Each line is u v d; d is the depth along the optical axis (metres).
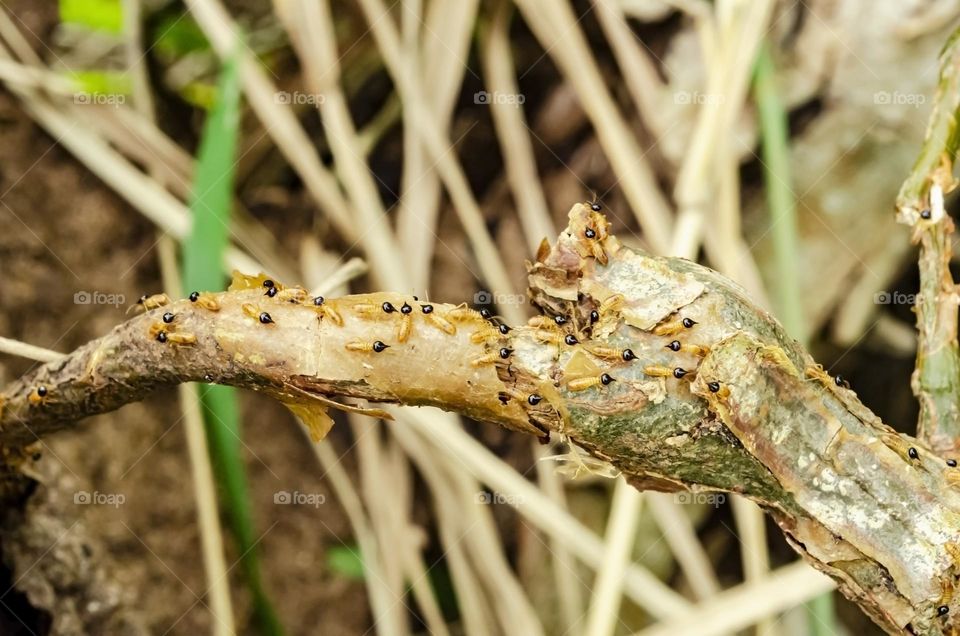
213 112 0.39
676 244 0.43
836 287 0.50
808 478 0.31
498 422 0.31
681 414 0.30
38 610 0.36
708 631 0.45
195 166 0.48
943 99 0.33
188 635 0.44
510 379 0.30
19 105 0.43
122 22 0.46
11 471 0.34
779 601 0.44
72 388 0.32
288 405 0.31
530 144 0.52
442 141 0.48
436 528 0.50
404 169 0.50
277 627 0.39
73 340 0.43
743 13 0.45
